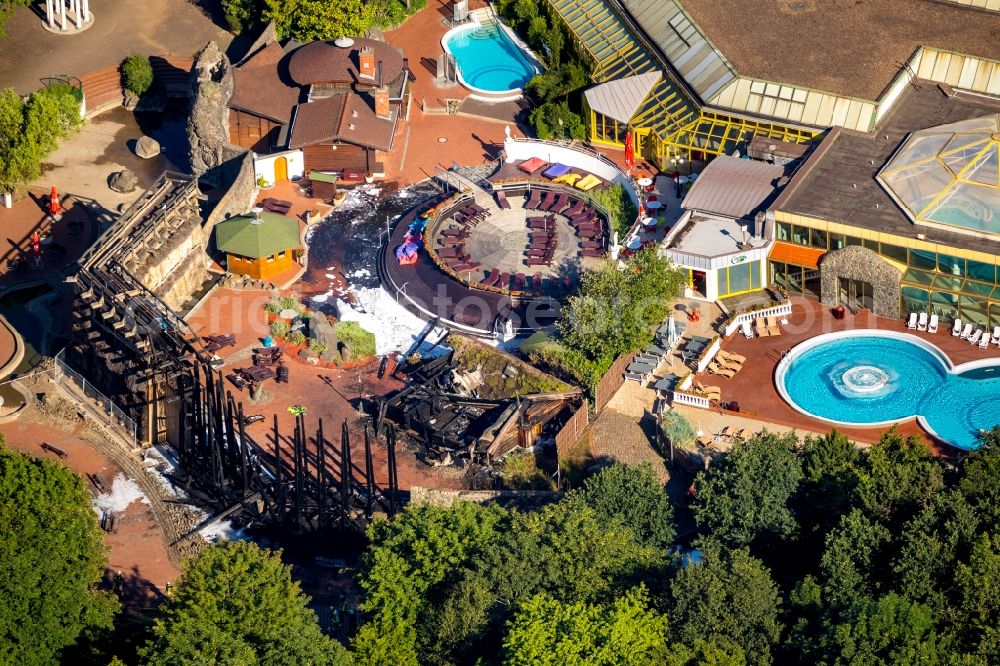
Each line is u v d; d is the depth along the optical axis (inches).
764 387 7086.6
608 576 5885.8
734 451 6402.6
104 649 6018.7
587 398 7140.8
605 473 6397.6
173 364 7126.0
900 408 6909.5
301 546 6722.4
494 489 6820.9
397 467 6983.3
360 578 6028.5
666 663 5393.7
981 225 7273.6
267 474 6963.6
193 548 6668.3
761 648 5634.8
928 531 5890.8
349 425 7214.6
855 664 5428.2
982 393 6958.7
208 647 5423.2
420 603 5846.5
